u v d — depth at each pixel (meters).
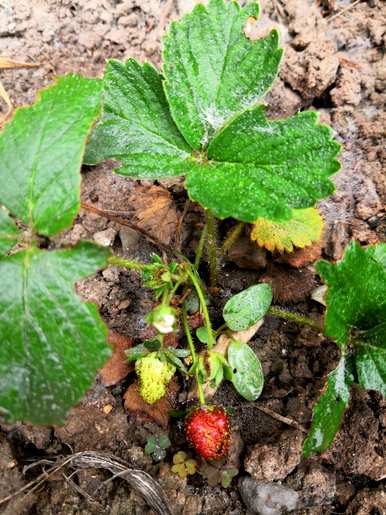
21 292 0.19
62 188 0.19
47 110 0.20
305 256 0.28
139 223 0.29
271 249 0.27
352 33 0.33
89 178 0.30
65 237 0.29
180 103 0.22
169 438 0.26
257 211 0.20
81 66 0.33
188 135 0.22
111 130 0.23
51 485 0.25
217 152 0.22
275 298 0.28
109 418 0.26
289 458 0.24
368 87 0.32
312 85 0.32
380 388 0.22
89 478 0.25
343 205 0.30
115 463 0.24
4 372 0.19
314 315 0.28
